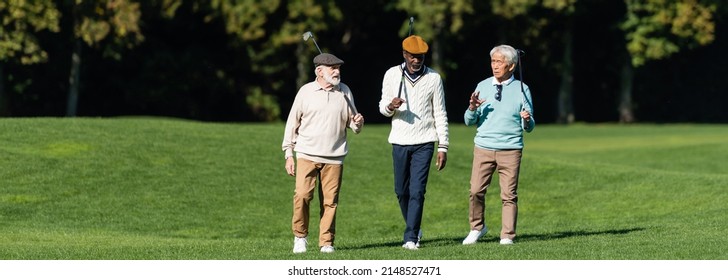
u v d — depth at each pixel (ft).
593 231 140.15
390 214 184.65
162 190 188.44
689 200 184.14
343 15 525.75
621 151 317.83
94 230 160.86
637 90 588.50
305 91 110.11
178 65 517.96
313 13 504.02
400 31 522.88
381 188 201.98
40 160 198.80
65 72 507.30
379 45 561.43
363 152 229.04
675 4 520.42
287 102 558.15
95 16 463.01
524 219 180.75
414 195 114.93
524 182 207.21
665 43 531.50
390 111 113.50
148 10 483.51
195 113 533.14
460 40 552.82
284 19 517.55
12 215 167.53
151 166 202.28
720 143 314.96
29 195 178.81
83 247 126.82
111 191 185.47
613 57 568.41
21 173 190.19
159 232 164.55
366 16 548.31
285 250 118.52
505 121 118.83
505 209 119.65
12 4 444.96
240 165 208.85
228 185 195.11
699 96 591.37
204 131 238.68
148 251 119.34
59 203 176.24
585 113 588.50
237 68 542.16
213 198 186.70
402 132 115.03
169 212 176.55
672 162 287.48
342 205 189.06
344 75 558.56
